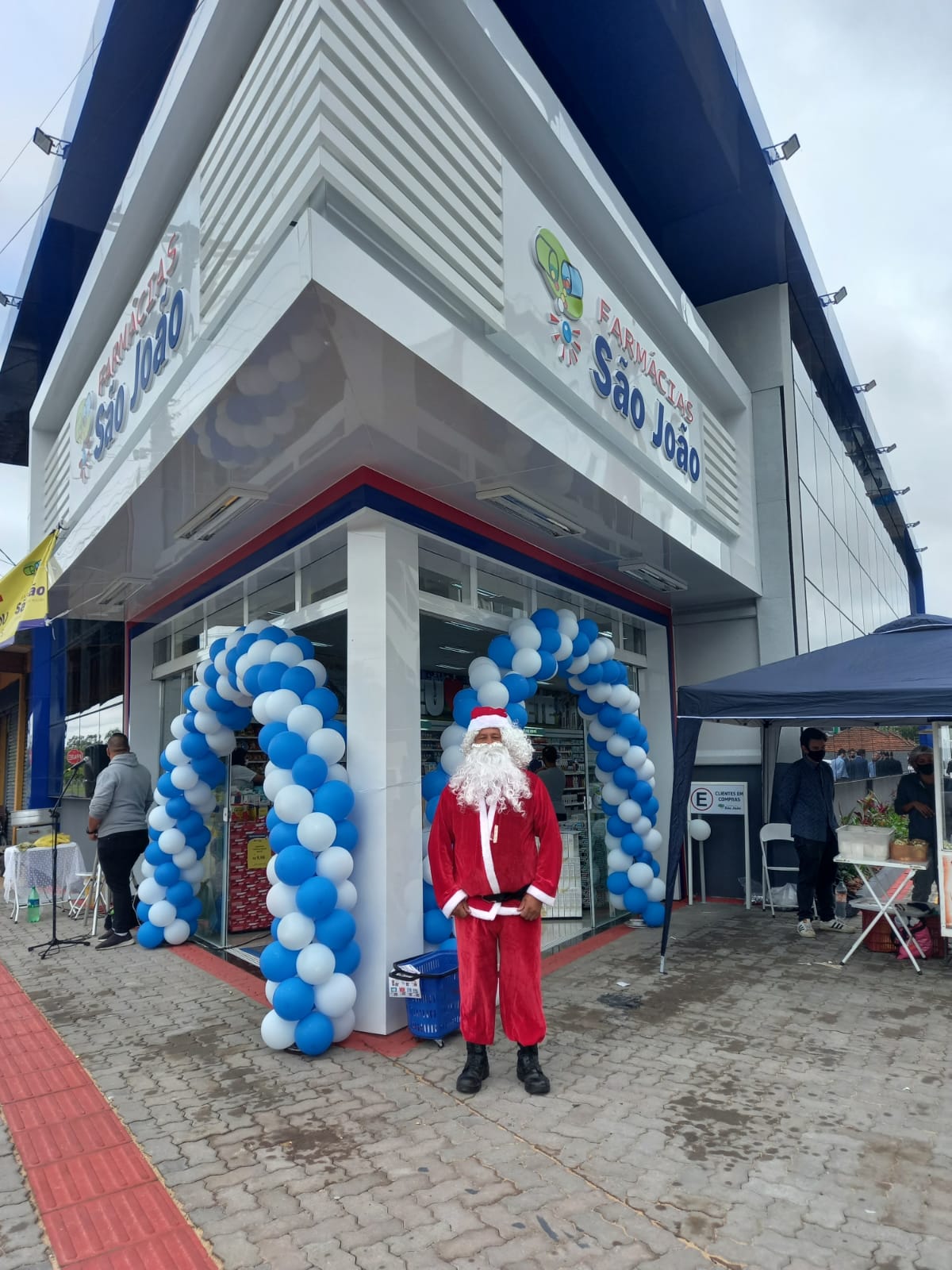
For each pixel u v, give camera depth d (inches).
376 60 143.3
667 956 243.6
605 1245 100.4
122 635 346.9
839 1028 178.7
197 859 266.8
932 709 204.2
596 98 284.0
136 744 331.6
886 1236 102.0
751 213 330.0
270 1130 132.9
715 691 231.8
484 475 193.9
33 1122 137.8
